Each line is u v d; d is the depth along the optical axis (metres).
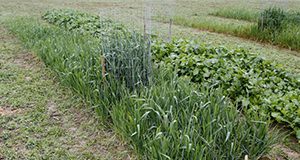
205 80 3.60
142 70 3.16
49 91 3.62
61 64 3.77
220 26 7.45
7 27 6.65
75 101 3.36
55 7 10.37
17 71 4.20
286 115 2.95
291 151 2.64
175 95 2.73
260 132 2.45
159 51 4.44
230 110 2.59
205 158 2.10
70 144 2.66
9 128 2.85
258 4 12.98
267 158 2.50
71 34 5.25
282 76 3.86
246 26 7.29
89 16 7.48
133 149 2.53
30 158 2.45
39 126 2.90
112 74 3.05
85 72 3.37
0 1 11.20
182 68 3.90
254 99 3.25
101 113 2.92
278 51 5.93
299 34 6.15
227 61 4.13
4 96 3.46
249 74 3.69
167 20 8.66
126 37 3.28
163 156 2.14
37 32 5.46
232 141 2.34
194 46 4.61
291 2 13.63
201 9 11.57
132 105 2.72
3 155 2.48
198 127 2.37
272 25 6.74
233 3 13.49
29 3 11.10
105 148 2.62
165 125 2.38
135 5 11.77
